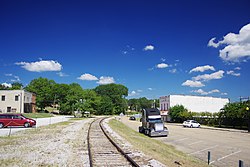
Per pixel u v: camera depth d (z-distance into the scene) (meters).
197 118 66.94
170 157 16.48
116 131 34.66
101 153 15.01
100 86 155.25
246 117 47.88
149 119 36.38
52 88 121.56
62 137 23.20
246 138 32.72
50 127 35.94
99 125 44.41
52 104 125.38
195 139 31.58
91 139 22.64
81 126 40.56
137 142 23.53
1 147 16.58
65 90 122.19
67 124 44.53
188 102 80.50
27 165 11.46
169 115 77.69
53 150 15.70
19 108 79.25
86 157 13.60
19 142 19.14
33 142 19.30
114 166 11.60
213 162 17.30
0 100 79.88
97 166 11.52
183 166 13.59
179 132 41.81
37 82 119.75
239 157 19.27
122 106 153.62
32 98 91.56
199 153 21.20
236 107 52.09
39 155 13.92
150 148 20.00
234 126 52.53
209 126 58.38
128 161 12.76
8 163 11.80
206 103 81.69
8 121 34.34
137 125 61.53
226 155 20.17
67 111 105.25
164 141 29.61
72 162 12.25
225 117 55.62
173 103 79.56
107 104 139.75
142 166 11.91
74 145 18.08
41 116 73.94
